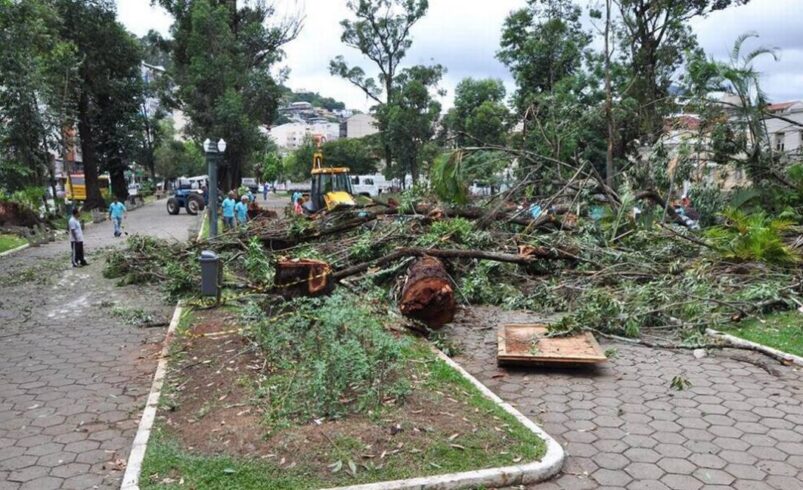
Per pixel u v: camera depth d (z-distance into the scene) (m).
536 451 4.43
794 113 25.39
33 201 27.39
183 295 11.04
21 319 9.69
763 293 9.12
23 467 4.52
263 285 10.14
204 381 6.10
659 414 5.50
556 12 34.09
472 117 41.47
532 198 14.65
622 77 28.50
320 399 4.97
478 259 10.96
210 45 39.75
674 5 27.34
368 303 8.00
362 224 13.80
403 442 4.46
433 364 6.56
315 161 32.12
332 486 3.94
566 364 6.76
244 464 4.23
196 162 88.94
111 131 43.78
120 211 23.48
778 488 4.12
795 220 14.27
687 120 17.25
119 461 4.61
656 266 10.98
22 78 26.19
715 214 14.49
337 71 51.47
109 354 7.60
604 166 28.08
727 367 6.90
